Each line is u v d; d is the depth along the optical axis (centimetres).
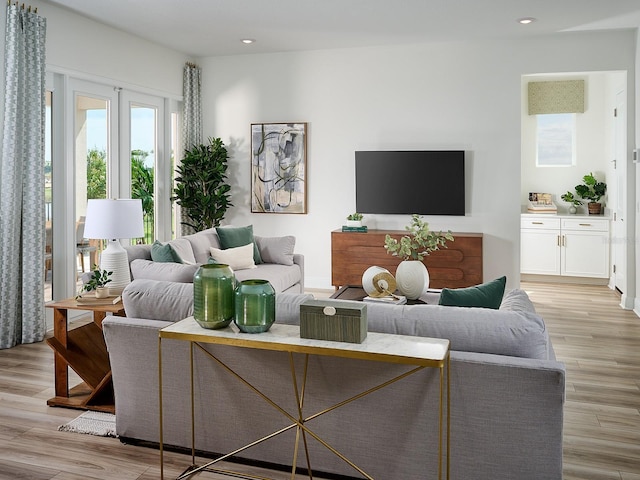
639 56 562
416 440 234
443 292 262
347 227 646
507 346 225
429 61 636
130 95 609
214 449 268
